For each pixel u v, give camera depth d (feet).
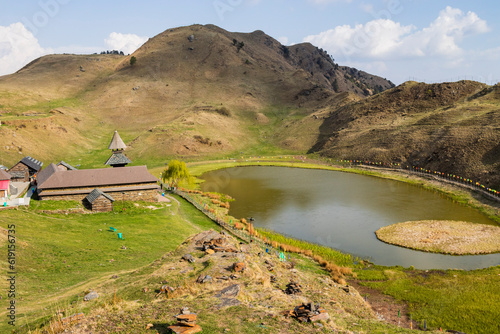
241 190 335.26
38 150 463.42
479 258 172.86
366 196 309.22
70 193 226.38
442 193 313.73
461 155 369.50
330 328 69.00
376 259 175.73
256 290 87.76
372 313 112.37
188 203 268.00
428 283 143.95
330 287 127.24
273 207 275.59
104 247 150.41
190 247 127.13
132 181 246.06
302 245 191.72
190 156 530.68
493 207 256.11
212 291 84.79
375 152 465.06
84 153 516.32
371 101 639.76
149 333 61.52
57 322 67.67
